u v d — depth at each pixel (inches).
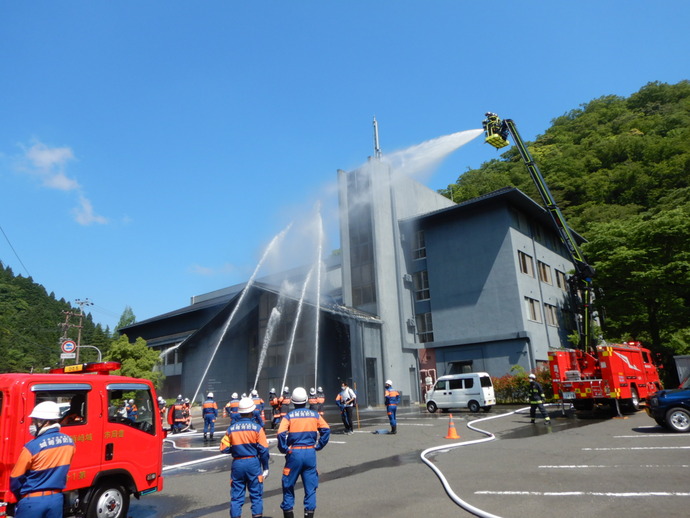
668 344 1159.0
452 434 557.0
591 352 762.8
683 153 2097.7
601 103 3531.0
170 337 1892.2
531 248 1309.1
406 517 248.7
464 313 1236.5
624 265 1119.6
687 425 480.1
